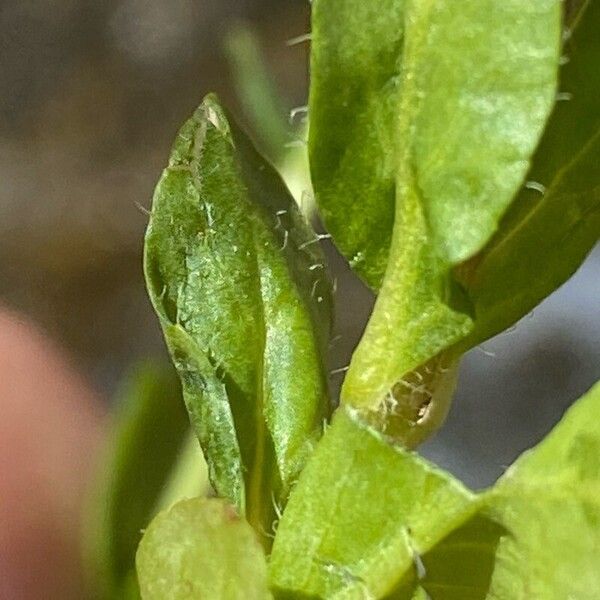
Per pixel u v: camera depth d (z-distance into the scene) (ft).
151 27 0.88
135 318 0.78
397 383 0.16
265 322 0.17
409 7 0.15
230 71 0.87
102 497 0.19
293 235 0.17
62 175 0.83
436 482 0.15
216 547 0.15
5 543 0.31
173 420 0.19
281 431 0.16
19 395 0.35
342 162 0.15
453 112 0.15
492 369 0.74
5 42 0.89
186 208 0.16
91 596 0.20
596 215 0.16
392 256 0.15
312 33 0.15
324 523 0.15
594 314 0.75
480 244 0.15
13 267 0.79
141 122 0.86
